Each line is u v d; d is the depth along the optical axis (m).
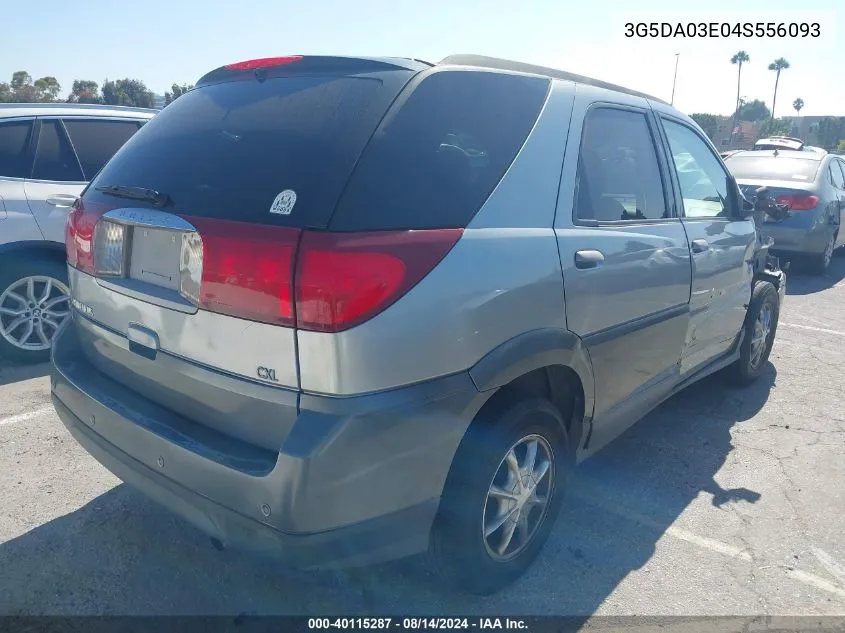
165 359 2.41
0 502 3.30
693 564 3.07
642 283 3.21
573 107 2.97
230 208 2.21
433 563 2.61
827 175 9.77
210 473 2.17
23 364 5.20
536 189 2.66
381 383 2.06
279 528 2.04
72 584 2.76
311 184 2.12
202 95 2.85
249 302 2.09
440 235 2.23
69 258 2.94
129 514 3.25
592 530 3.31
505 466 2.66
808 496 3.68
